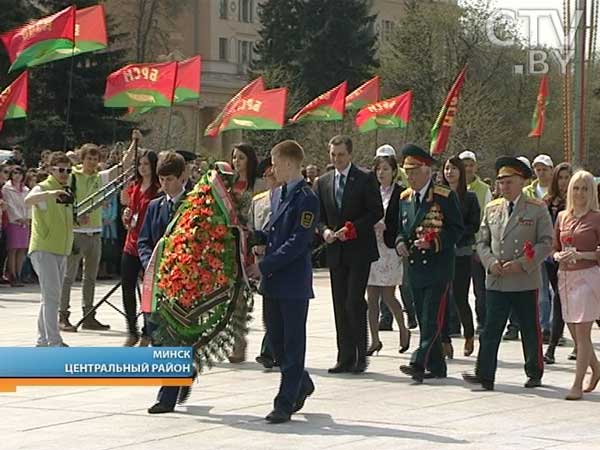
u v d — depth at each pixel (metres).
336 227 12.35
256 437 9.11
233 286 9.85
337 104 23.92
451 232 11.86
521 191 11.52
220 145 56.00
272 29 61.94
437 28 58.16
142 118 45.75
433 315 11.88
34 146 40.81
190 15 79.44
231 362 12.95
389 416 10.02
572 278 11.01
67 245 13.84
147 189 13.73
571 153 22.97
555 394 11.26
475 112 55.25
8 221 22.69
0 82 39.06
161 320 9.98
